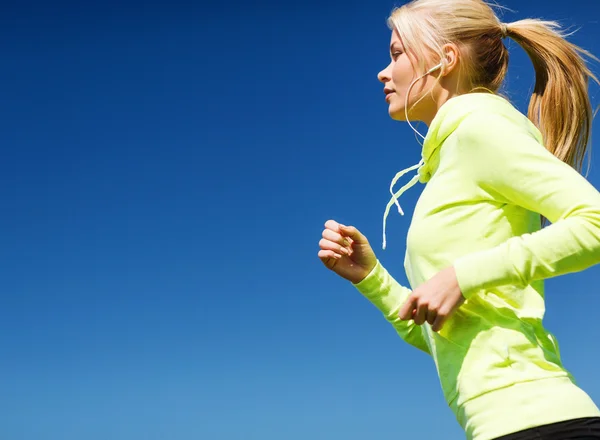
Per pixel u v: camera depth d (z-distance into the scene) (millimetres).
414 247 1878
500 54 2123
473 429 1672
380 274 2283
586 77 2078
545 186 1652
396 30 2154
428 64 2068
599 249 1561
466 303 1746
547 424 1583
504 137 1733
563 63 2068
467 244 1782
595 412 1630
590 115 2074
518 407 1611
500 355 1669
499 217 1784
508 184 1724
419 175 2100
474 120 1802
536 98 2119
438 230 1823
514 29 2113
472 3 2111
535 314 1737
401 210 2178
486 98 1877
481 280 1644
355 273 2277
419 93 2080
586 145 2078
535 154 1688
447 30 2059
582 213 1579
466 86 2070
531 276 1622
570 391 1629
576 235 1567
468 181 1808
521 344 1670
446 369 1774
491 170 1751
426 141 1970
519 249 1632
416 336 2238
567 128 2057
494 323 1708
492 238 1773
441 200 1837
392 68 2156
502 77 2129
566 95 2053
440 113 1917
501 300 1733
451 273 1678
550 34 2090
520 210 1808
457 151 1839
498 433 1613
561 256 1586
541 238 1615
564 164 1671
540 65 2121
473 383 1683
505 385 1638
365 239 2271
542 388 1619
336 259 2281
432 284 1688
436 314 1670
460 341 1738
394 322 2262
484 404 1653
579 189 1611
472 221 1791
